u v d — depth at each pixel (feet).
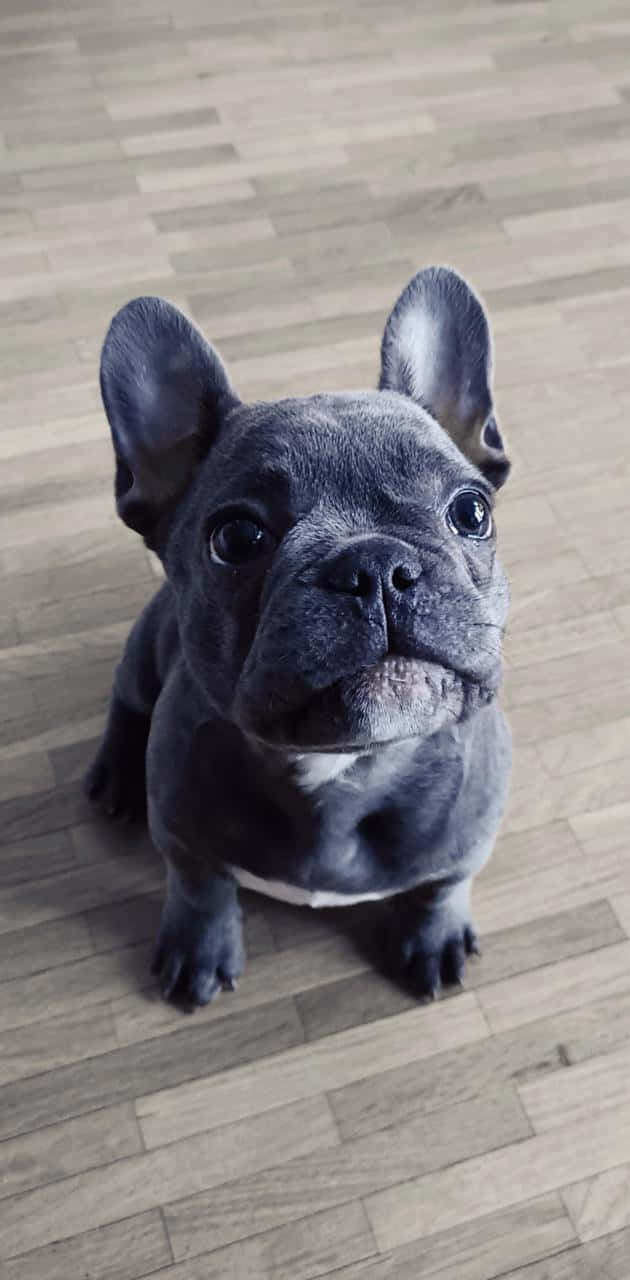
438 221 3.09
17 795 2.22
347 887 1.74
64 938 2.08
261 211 3.08
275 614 1.35
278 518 1.42
